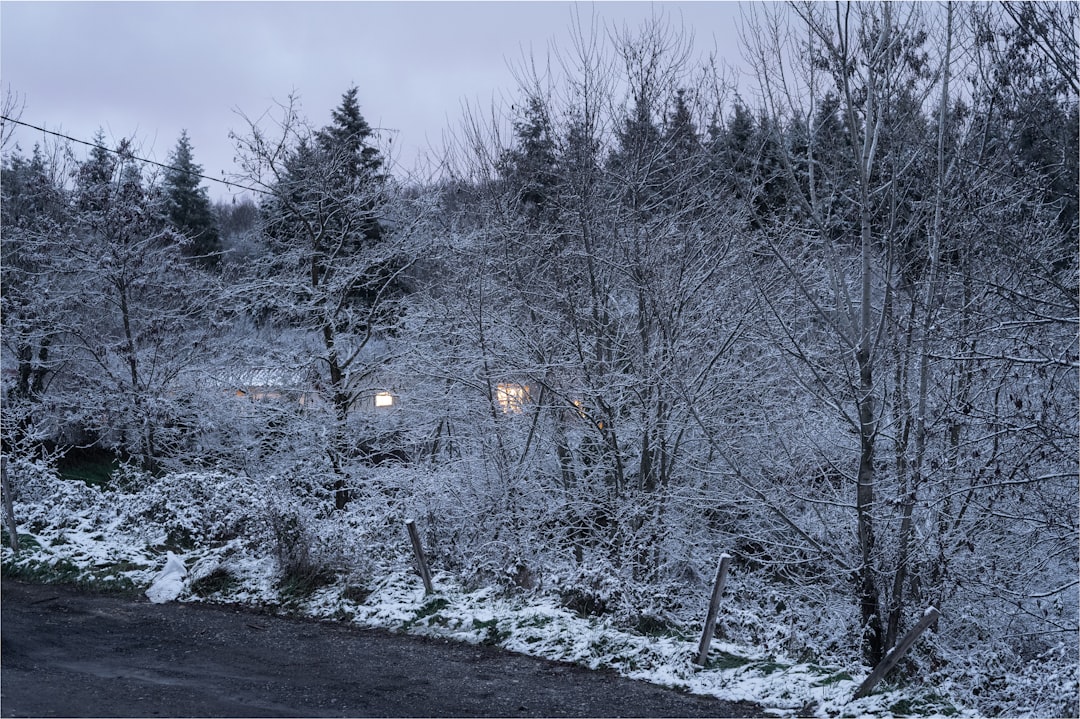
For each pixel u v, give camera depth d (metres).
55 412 21.66
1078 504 10.63
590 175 14.53
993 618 12.27
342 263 19.58
